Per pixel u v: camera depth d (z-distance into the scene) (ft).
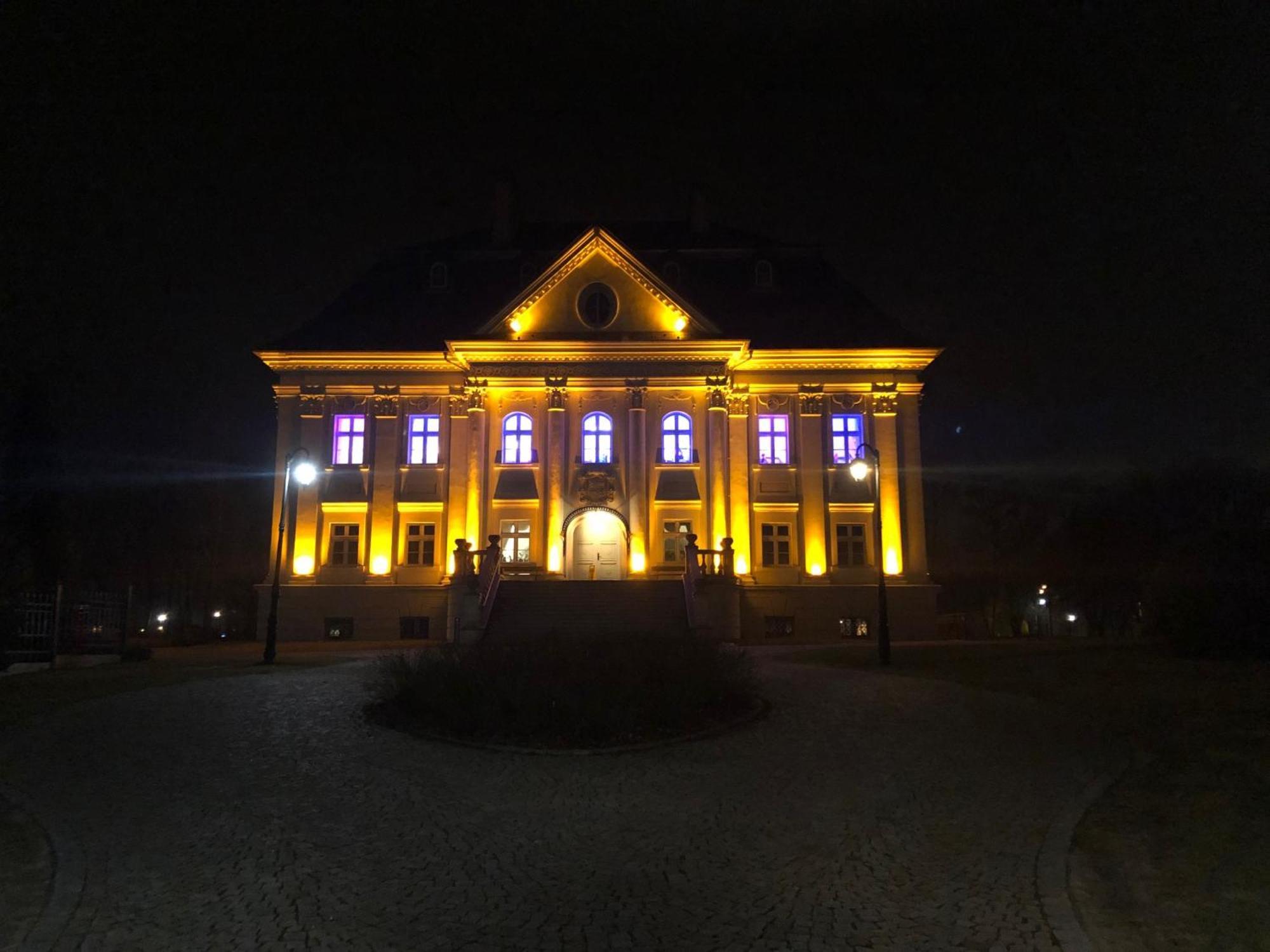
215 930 24.59
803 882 27.45
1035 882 26.86
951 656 81.15
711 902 26.00
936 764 40.65
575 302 127.54
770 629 125.29
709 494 125.90
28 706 56.90
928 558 193.77
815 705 53.67
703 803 35.29
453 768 40.42
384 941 23.71
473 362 127.03
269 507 190.60
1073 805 33.86
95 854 30.68
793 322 136.67
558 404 126.72
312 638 124.67
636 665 51.60
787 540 128.26
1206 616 70.90
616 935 23.82
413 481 128.98
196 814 34.65
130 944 23.79
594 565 127.95
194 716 51.67
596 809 34.68
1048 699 55.62
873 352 130.21
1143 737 44.32
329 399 131.13
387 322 137.39
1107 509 141.38
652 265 143.02
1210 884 26.13
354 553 127.85
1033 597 190.39
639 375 127.54
